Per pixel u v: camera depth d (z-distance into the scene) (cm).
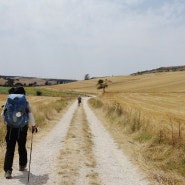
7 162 775
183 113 3397
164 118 2661
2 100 5056
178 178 832
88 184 761
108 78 19550
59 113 3000
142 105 4841
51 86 19550
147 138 1354
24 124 778
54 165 927
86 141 1392
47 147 1210
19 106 765
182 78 13838
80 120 2402
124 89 14000
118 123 1991
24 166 841
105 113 2806
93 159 1034
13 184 732
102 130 1812
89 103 5694
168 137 1255
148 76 17812
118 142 1388
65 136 1519
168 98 6956
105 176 841
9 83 16912
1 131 1271
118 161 1020
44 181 767
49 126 1902
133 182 798
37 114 2091
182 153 1000
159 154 1047
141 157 1057
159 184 786
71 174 838
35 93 9119
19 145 816
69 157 1044
